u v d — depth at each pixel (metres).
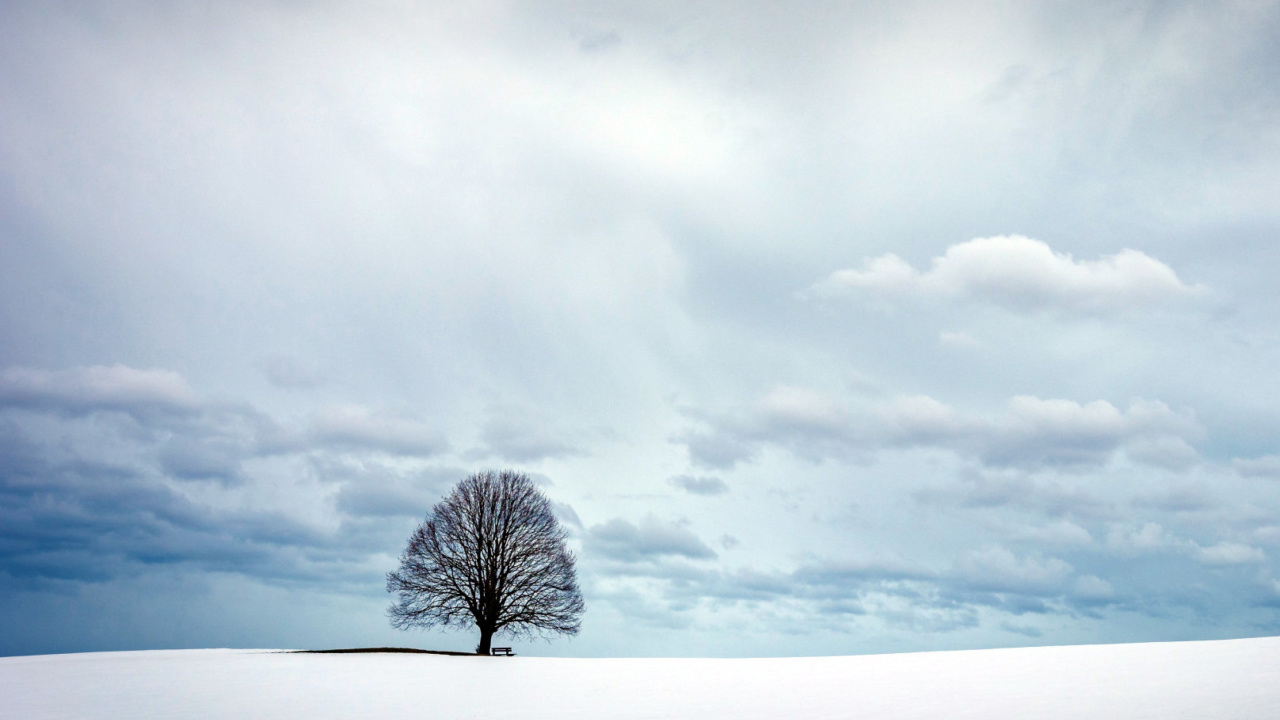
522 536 56.94
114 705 22.83
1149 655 32.38
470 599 55.19
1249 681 21.25
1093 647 40.59
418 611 55.91
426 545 56.44
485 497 57.28
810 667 34.41
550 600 55.84
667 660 42.94
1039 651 39.34
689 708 20.00
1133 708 17.19
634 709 20.00
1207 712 16.00
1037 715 16.78
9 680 32.72
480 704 21.78
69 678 33.31
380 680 30.42
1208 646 35.91
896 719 16.78
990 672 28.12
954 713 17.52
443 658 46.25
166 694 25.69
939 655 40.25
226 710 21.17
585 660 43.75
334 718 19.11
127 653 61.34
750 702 21.02
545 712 19.70
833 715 17.81
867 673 29.81
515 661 43.00
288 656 49.78
